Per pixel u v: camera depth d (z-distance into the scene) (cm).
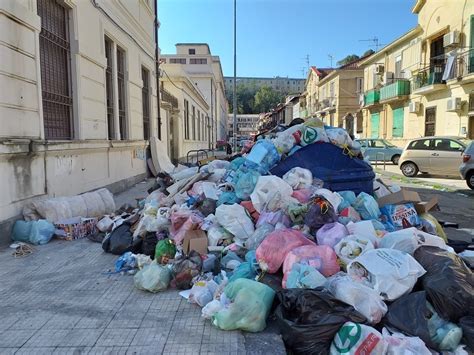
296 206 496
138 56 1391
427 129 2342
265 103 11888
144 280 415
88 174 902
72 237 616
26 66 620
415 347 295
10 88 576
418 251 389
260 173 598
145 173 1473
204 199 592
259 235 473
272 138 681
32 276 461
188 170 835
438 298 324
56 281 445
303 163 618
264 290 342
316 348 298
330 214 468
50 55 756
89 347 307
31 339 319
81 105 858
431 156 1609
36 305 382
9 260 517
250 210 532
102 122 989
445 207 965
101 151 993
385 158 2309
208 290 385
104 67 1004
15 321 349
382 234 457
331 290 337
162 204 645
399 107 2747
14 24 588
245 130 10981
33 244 586
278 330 330
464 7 1955
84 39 877
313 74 5334
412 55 2548
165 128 2047
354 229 440
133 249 532
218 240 497
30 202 639
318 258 384
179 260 436
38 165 664
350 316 305
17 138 589
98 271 478
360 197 552
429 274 347
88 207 699
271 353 299
